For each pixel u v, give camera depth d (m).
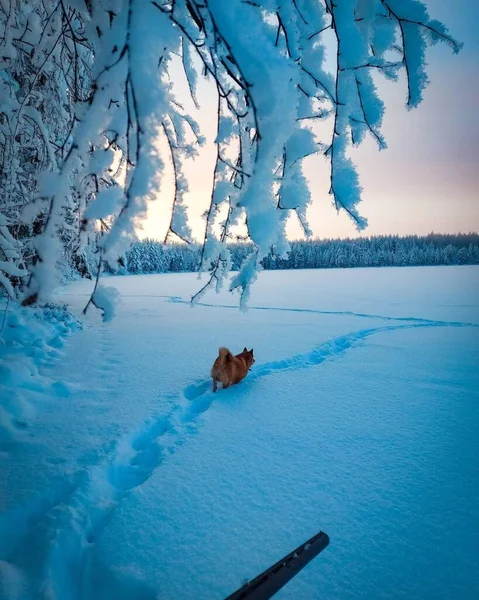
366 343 7.90
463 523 2.29
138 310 13.35
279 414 4.07
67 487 2.64
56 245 0.84
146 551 2.07
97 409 4.07
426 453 3.19
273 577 1.25
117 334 8.58
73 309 11.95
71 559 2.06
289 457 3.13
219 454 3.18
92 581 1.95
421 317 11.57
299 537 2.18
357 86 1.13
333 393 4.75
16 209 3.66
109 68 0.83
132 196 0.78
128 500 2.53
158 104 0.80
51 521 2.25
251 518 2.35
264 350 7.19
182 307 14.30
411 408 4.23
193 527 2.26
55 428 3.57
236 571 1.93
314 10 1.12
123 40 0.86
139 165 0.79
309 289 22.95
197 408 4.41
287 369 5.99
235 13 0.86
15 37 1.99
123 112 0.90
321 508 2.45
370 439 3.46
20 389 4.16
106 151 0.92
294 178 1.16
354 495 2.59
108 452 3.11
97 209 0.86
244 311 1.33
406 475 2.85
